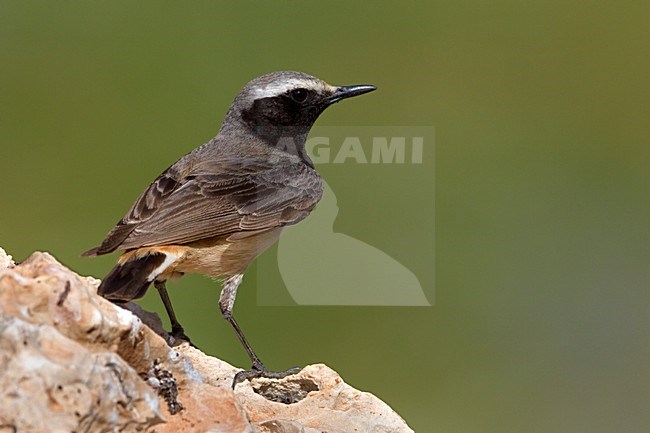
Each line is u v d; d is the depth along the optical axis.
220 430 7.02
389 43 21.75
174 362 7.14
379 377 16.33
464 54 21.86
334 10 21.55
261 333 15.88
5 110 19.42
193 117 19.36
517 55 22.16
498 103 21.16
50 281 6.49
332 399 8.95
